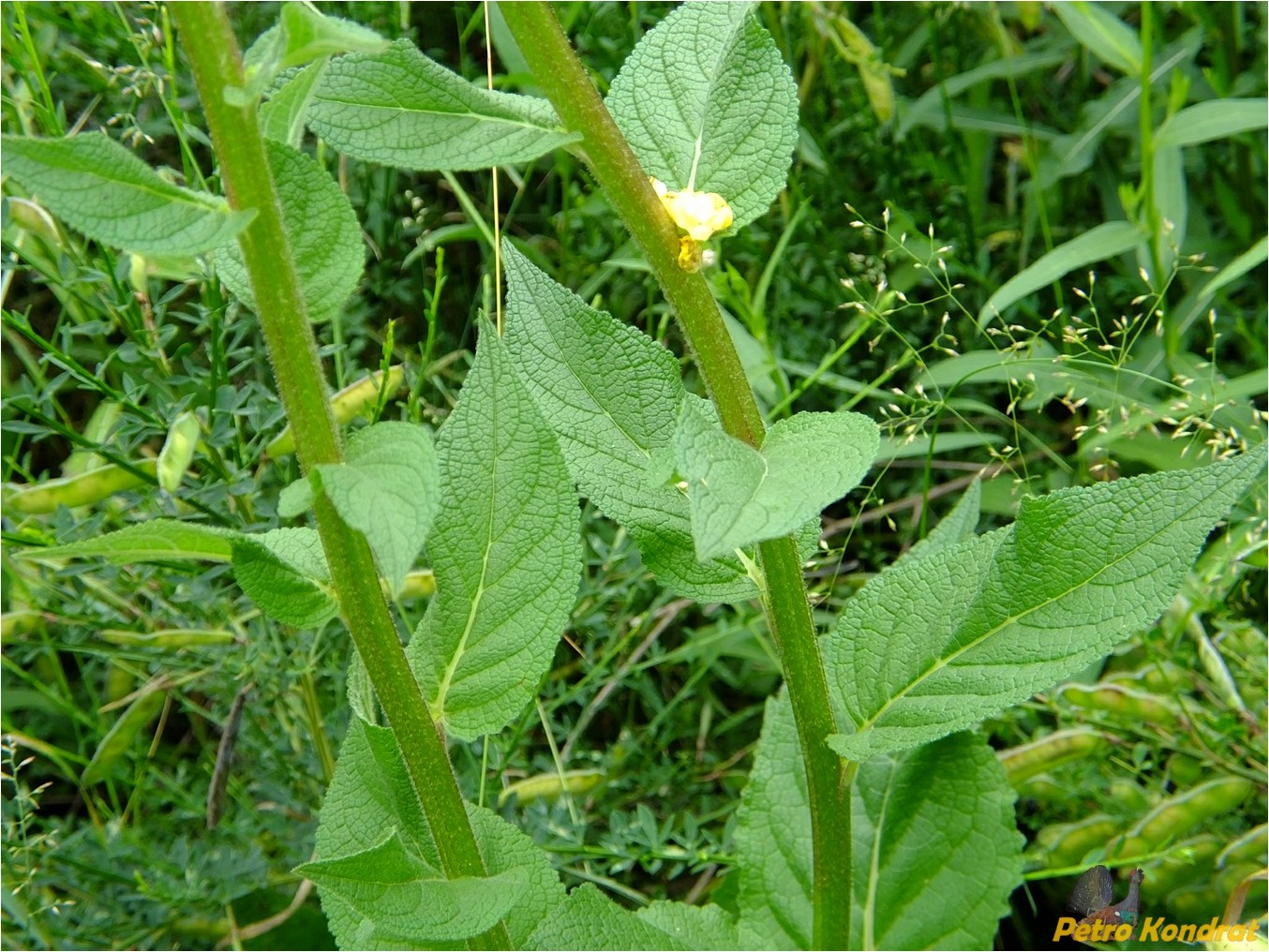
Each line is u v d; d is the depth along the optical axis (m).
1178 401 0.49
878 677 0.34
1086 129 0.59
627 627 0.54
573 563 0.31
